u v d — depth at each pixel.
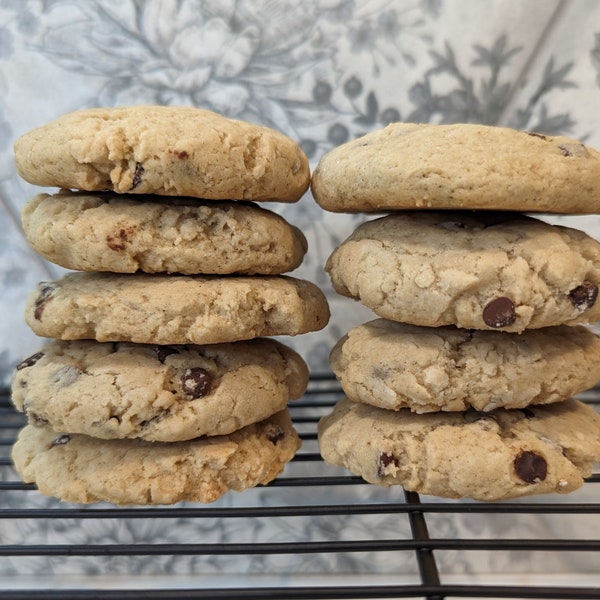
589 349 0.18
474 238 0.17
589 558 0.25
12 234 0.25
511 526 0.26
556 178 0.16
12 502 0.26
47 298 0.18
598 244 0.17
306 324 0.19
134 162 0.16
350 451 0.18
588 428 0.18
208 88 0.24
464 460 0.16
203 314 0.17
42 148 0.16
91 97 0.24
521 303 0.16
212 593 0.14
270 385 0.19
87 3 0.23
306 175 0.19
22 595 0.14
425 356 0.17
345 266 0.18
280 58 0.24
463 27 0.23
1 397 0.25
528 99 0.24
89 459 0.18
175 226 0.17
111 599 0.14
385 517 0.26
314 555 0.25
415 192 0.16
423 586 0.15
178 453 0.17
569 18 0.23
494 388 0.17
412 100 0.24
